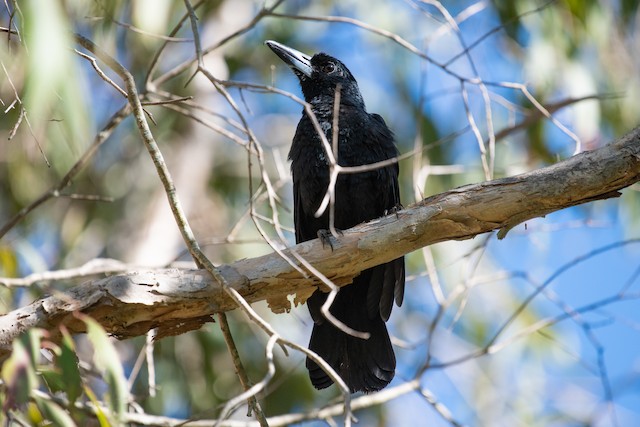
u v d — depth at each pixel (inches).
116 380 231.5
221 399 542.9
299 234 401.4
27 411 286.5
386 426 573.6
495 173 530.0
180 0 534.3
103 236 587.2
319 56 447.8
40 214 565.3
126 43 544.1
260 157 281.9
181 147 625.3
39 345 231.3
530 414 573.0
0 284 345.1
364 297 372.2
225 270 297.6
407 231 302.7
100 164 596.7
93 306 278.4
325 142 276.5
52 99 282.4
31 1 227.8
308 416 382.0
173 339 553.6
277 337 249.0
